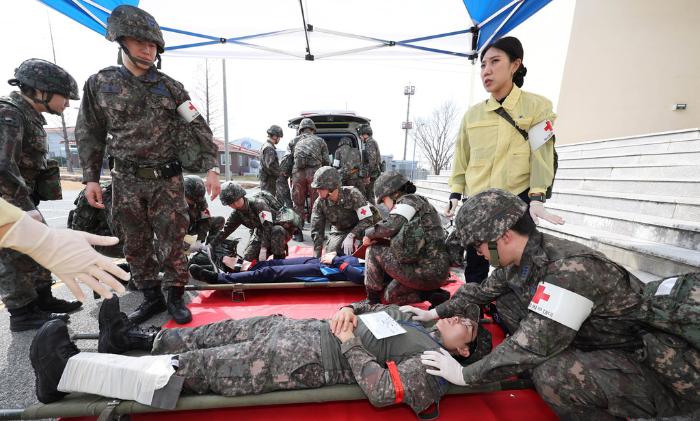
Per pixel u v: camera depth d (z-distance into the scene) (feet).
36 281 8.28
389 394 4.53
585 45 25.70
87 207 9.61
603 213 11.64
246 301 9.50
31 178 8.18
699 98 22.90
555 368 4.39
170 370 4.69
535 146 6.52
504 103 6.72
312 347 5.10
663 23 23.21
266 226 11.68
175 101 7.77
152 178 7.70
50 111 8.15
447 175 31.45
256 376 4.83
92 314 8.67
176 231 8.11
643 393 4.11
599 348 4.51
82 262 3.55
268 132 20.16
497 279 5.84
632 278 4.68
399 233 7.83
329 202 12.21
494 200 4.47
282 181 20.66
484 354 6.02
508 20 12.57
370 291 9.21
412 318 6.38
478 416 5.17
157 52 7.50
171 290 8.26
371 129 23.13
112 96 7.12
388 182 8.62
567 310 3.97
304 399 4.84
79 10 11.75
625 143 20.43
